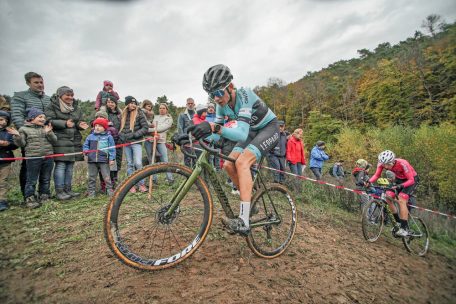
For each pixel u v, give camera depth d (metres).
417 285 2.30
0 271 1.72
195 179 1.79
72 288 1.54
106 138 3.85
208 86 1.86
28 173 3.25
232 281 1.74
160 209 1.77
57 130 3.56
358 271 2.32
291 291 1.75
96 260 1.88
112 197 1.52
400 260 2.94
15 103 3.32
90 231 2.44
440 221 4.45
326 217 4.36
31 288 1.54
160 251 1.99
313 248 2.63
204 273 1.78
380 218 3.68
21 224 2.64
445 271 2.82
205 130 1.63
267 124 2.19
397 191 3.74
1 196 3.15
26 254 1.97
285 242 2.38
